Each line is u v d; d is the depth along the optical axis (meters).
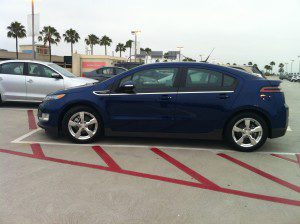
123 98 5.90
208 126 5.83
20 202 3.63
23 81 10.34
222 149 6.00
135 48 43.16
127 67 22.84
